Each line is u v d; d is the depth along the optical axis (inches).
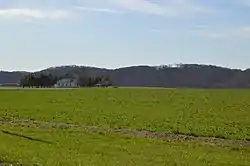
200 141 1656.0
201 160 1106.7
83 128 1959.9
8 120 2301.9
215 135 1822.1
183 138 1736.0
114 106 3105.3
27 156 1055.0
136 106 3105.3
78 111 2770.7
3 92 4596.5
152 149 1266.0
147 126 2078.0
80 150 1194.0
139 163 1017.5
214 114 2615.7
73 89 5339.6
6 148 1165.7
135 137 1631.4
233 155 1246.9
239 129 2001.7
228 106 3095.5
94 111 2773.1
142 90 4945.9
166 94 4264.3
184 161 1073.5
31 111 2768.2
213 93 4411.9
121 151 1201.4
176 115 2559.1
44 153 1111.0
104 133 1736.0
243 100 3570.4
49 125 2057.1
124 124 2145.7
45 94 4284.0
